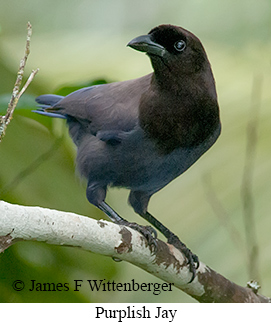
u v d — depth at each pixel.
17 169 10.98
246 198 10.88
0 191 10.45
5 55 11.78
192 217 12.84
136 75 14.25
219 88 13.48
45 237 7.67
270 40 13.73
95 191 10.54
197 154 10.14
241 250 11.34
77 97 10.96
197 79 9.58
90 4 15.18
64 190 11.30
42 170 11.21
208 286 9.66
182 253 9.58
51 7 15.19
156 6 14.83
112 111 10.22
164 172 10.25
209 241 12.45
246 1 13.96
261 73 13.16
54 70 14.55
